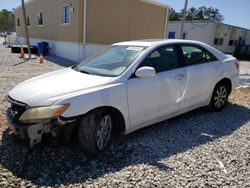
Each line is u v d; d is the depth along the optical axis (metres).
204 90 4.88
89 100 3.21
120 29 15.89
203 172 3.12
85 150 3.33
